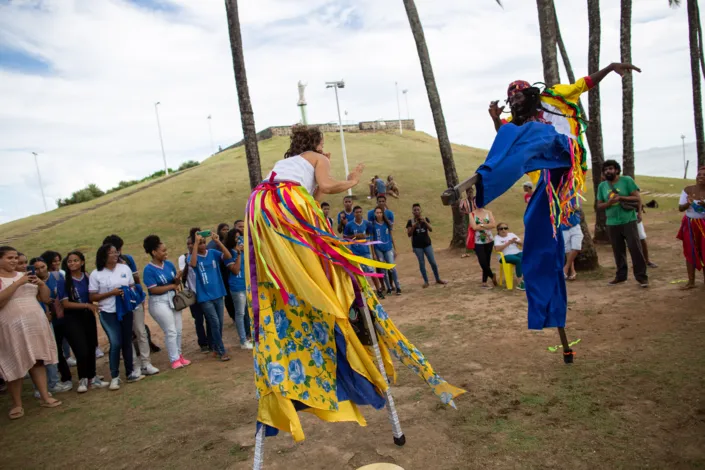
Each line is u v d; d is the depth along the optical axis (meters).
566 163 3.86
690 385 3.95
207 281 7.21
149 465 3.88
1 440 4.94
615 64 3.95
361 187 29.59
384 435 3.81
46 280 7.33
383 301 9.91
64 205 37.69
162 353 8.58
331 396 3.12
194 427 4.56
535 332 6.16
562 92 4.00
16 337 5.68
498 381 4.63
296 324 3.14
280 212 3.06
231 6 10.45
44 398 5.98
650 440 3.26
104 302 6.51
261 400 3.03
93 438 4.64
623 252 7.98
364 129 56.78
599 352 5.04
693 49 18.00
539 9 9.31
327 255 3.14
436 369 5.21
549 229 4.26
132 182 45.59
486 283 10.21
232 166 37.56
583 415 3.71
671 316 5.88
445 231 21.78
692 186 6.82
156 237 7.19
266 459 3.69
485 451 3.38
